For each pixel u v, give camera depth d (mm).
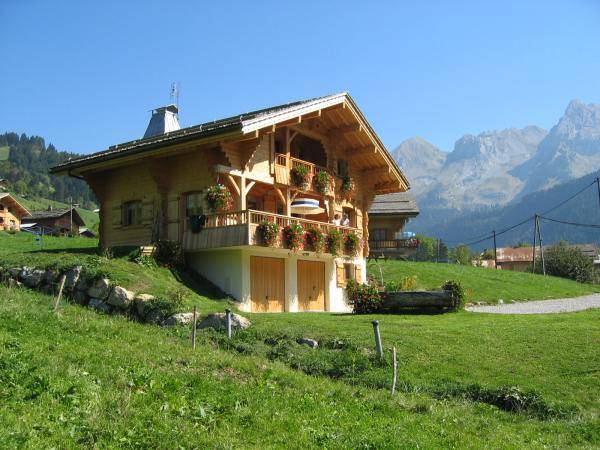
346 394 11992
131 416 8625
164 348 13875
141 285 19516
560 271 64000
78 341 13055
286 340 16172
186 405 9406
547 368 13750
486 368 13930
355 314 21750
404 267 43781
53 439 7438
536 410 11844
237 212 23531
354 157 31688
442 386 13055
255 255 24875
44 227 76562
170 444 7805
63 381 9625
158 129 36312
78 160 27719
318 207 27500
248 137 23047
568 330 16562
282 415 9664
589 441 10258
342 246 28344
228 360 13305
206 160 24016
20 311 15203
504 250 106312
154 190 26531
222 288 24438
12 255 22078
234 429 8797
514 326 17516
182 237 25500
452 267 47219
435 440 9367
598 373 13242
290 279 26656
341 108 28453
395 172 31984
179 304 18688
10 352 10922
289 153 27500
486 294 38000
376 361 14406
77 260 20562
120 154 25703
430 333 16609
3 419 7785
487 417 11406
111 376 10438
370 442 8719
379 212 53031
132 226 27375
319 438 8742
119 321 17312
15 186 171375
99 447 7457
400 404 11594
